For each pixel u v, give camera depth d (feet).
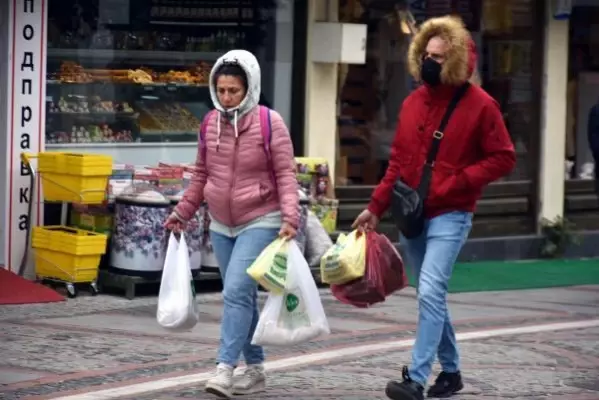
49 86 84.48
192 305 54.60
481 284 93.09
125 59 87.97
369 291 53.26
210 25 91.20
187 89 90.74
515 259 104.99
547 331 74.74
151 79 88.99
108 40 87.10
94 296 80.48
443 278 51.96
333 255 53.11
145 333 69.67
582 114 109.60
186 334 69.77
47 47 84.12
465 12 102.47
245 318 53.67
